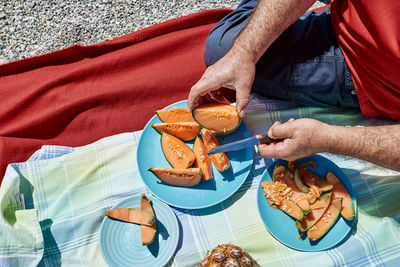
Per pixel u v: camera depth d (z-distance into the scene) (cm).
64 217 164
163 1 270
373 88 151
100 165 177
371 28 133
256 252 157
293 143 143
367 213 160
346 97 171
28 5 265
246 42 155
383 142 131
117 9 267
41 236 151
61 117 205
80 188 171
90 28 261
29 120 201
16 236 147
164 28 233
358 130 136
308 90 171
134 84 216
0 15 261
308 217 154
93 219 164
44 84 212
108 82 219
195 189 164
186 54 230
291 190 160
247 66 156
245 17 173
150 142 174
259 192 160
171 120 176
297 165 164
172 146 165
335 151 141
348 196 157
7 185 159
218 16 238
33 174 171
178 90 221
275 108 191
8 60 251
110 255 151
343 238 153
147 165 169
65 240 160
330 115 188
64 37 258
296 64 163
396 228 155
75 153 178
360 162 173
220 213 165
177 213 164
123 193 171
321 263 151
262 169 175
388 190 165
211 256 136
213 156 163
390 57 129
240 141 156
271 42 156
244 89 156
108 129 210
